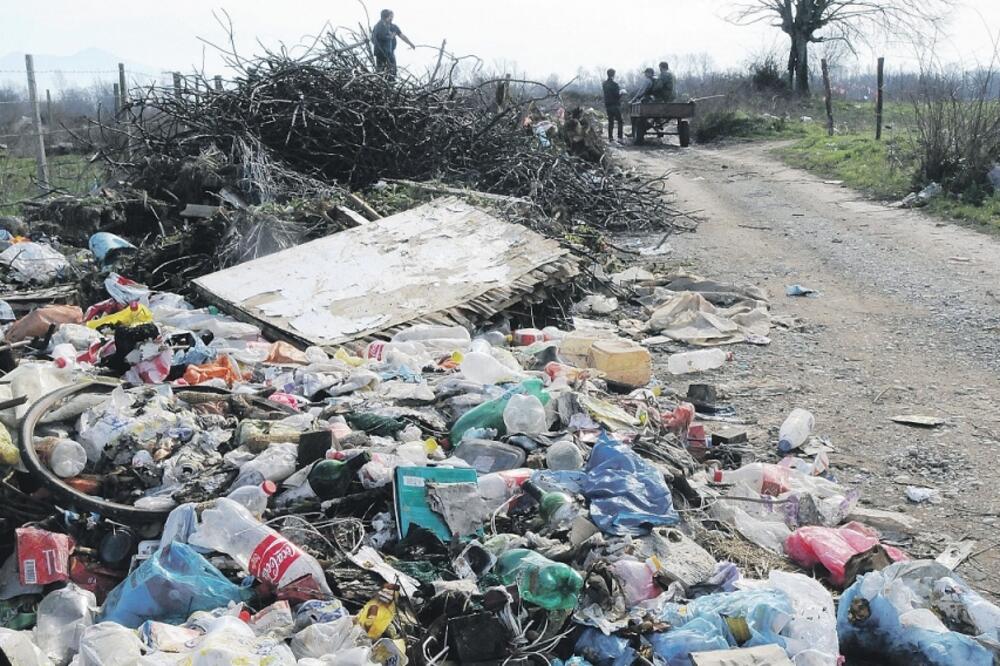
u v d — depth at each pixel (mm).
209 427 5020
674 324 8773
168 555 3820
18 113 21109
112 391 5156
